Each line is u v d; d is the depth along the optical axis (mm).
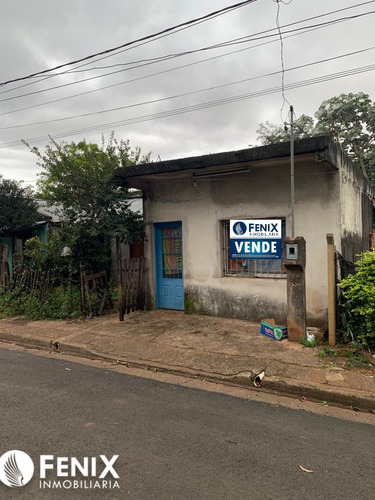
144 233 8344
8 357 5859
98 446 3070
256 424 3516
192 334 6398
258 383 4516
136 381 4711
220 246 7457
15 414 3693
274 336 5930
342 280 5445
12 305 8547
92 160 8414
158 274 8477
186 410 3826
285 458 2908
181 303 8242
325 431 3393
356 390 4086
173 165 7035
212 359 5215
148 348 5809
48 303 8289
